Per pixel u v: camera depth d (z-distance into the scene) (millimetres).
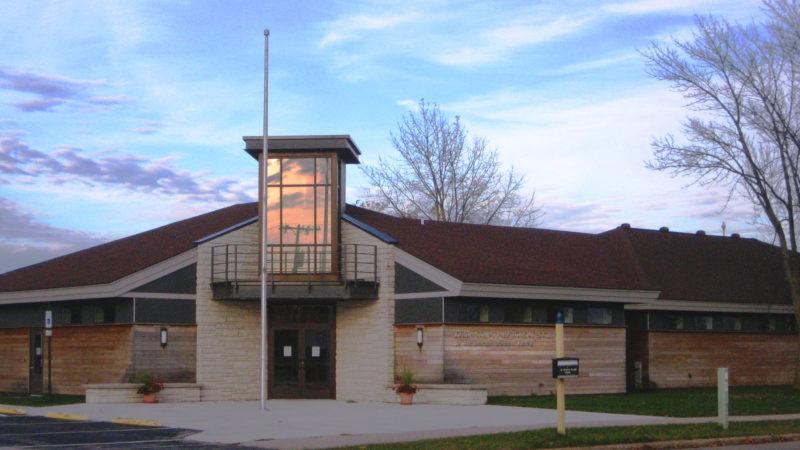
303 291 30000
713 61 36406
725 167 37375
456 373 29125
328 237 30812
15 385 32875
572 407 26875
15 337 33125
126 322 29438
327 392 30875
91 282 29703
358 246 30828
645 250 40375
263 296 26484
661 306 36219
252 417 23828
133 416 23922
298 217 31016
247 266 31031
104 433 19891
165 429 20797
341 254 30938
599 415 24375
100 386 28172
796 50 35594
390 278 30484
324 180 31094
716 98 36875
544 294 30859
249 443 18141
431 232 33625
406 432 20047
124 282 29125
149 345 29375
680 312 37688
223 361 30344
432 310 29406
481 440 18078
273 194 31188
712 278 40281
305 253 30750
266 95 27609
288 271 30656
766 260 44562
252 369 30812
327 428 21031
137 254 31719
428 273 29578
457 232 34781
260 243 31109
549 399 29375
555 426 21109
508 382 30234
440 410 26078
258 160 31859
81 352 30797
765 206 37125
